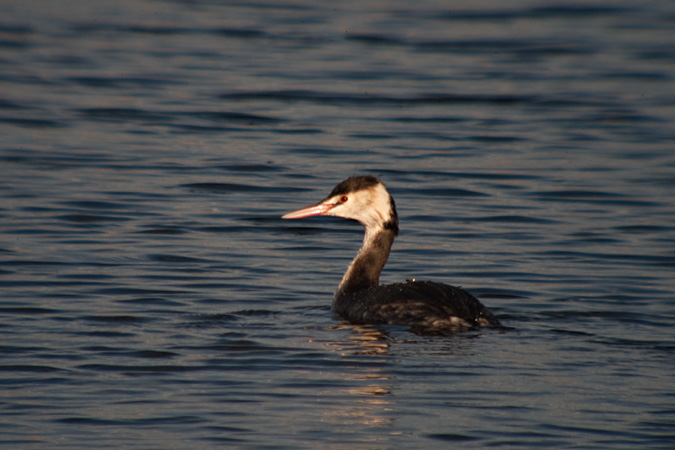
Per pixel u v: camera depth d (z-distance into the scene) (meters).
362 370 10.89
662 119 26.30
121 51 33.12
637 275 15.27
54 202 18.70
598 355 11.46
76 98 27.31
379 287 13.27
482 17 39.25
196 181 20.47
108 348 11.55
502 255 16.34
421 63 32.47
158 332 12.22
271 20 38.34
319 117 26.20
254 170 21.36
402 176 21.16
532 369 10.96
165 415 9.62
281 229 17.86
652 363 11.20
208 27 37.00
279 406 9.89
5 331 12.14
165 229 17.44
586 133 24.95
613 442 9.12
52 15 38.59
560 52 34.12
